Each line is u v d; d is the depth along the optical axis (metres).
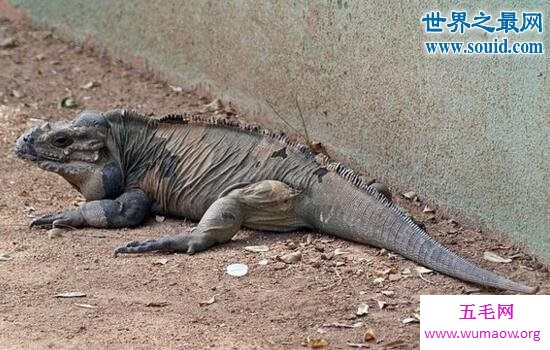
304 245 13.44
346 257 13.02
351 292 12.06
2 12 25.02
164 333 11.03
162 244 13.20
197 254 13.23
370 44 15.62
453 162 14.42
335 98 16.59
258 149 14.16
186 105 19.75
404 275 12.48
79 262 13.01
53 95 20.44
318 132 17.14
